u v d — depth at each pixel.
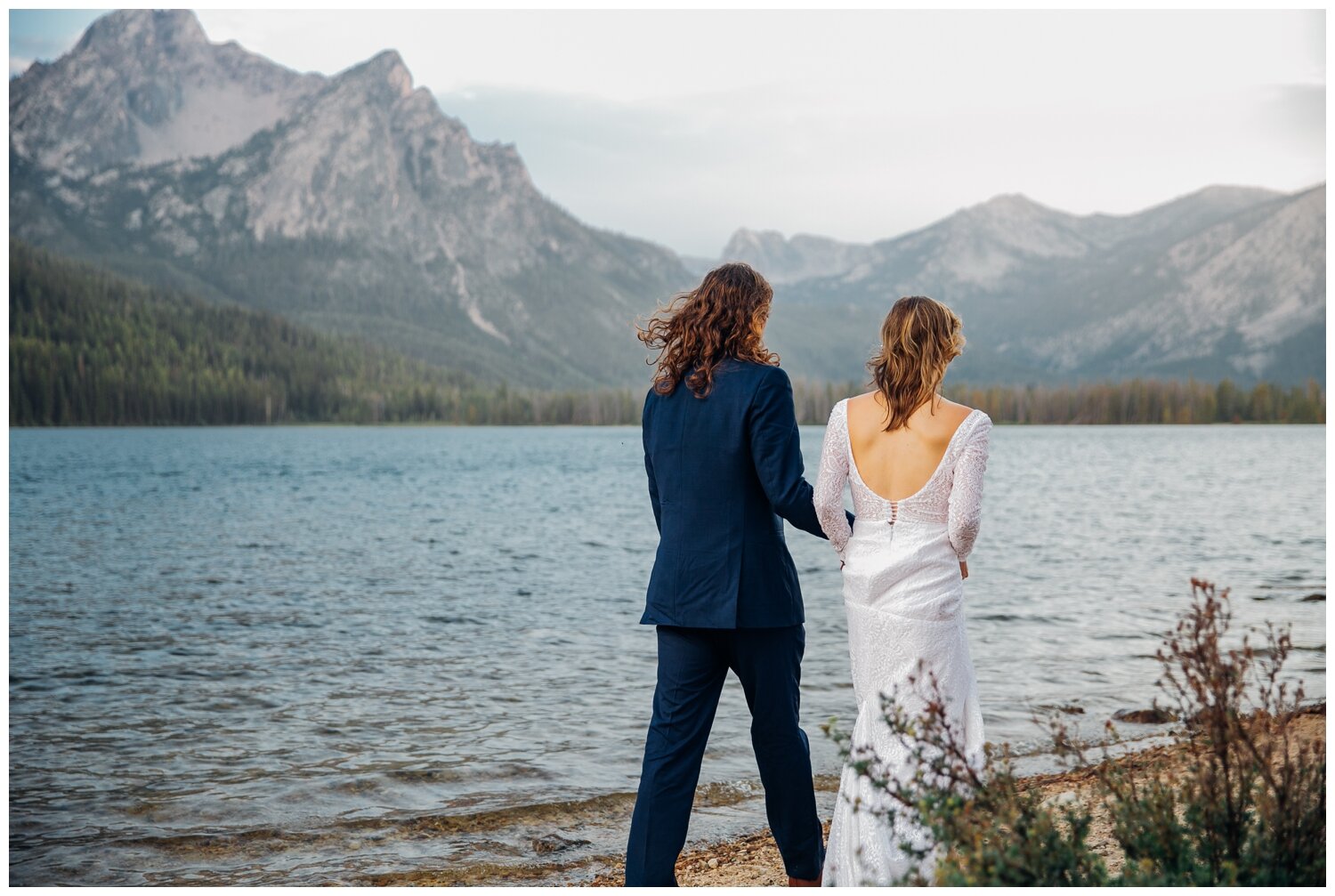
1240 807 2.33
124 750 6.14
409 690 7.86
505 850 4.47
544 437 133.88
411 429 174.38
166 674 8.52
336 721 6.86
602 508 31.62
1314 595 12.39
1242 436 106.19
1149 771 2.89
